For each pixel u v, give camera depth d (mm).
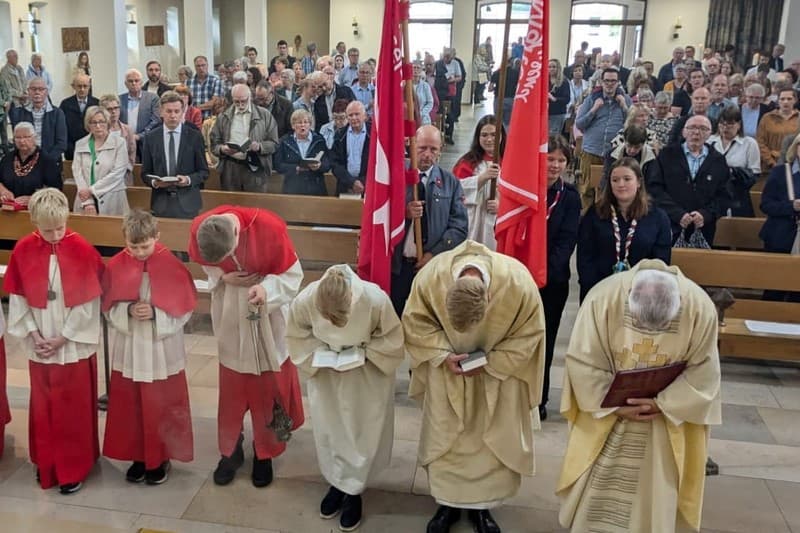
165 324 2975
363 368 2795
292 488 3162
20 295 2967
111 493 3102
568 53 18375
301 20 19547
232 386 3068
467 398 2727
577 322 2637
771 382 4262
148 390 3012
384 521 2959
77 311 2977
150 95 6738
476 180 3639
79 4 11406
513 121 3129
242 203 5383
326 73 7637
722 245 5156
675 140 5887
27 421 3643
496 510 3043
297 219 5355
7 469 3258
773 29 16703
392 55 3064
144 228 2867
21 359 4285
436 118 10328
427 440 2805
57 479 3107
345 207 5305
